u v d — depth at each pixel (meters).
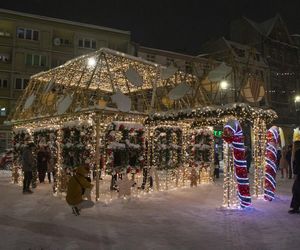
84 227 7.90
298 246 6.46
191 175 15.62
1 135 35.09
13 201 11.52
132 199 11.86
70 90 14.33
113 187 12.94
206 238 7.00
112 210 9.92
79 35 39.12
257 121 12.55
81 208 9.28
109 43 40.53
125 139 12.79
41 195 12.88
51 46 37.75
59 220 8.62
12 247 6.38
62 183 12.81
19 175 16.84
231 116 11.48
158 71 15.15
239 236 7.16
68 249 6.26
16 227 7.89
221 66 12.70
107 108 12.06
